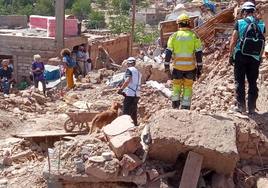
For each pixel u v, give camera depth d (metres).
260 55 7.88
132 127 7.25
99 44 24.59
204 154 6.77
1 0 69.50
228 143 6.75
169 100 12.01
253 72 7.92
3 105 12.87
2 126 11.40
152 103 11.83
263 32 7.88
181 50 8.05
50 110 13.64
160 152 6.93
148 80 14.40
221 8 20.28
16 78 24.69
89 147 7.09
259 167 7.38
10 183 8.25
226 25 14.28
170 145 6.78
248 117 7.71
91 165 6.79
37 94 14.52
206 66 12.49
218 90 9.70
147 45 32.09
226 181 6.98
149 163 6.95
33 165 8.94
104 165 6.77
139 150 6.95
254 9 7.88
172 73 8.27
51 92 16.30
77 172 6.86
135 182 6.74
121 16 62.81
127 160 6.75
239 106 8.01
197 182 6.74
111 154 6.91
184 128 6.90
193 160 6.75
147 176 6.80
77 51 20.69
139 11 68.69
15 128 11.54
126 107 9.29
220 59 12.87
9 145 10.23
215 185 6.95
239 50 7.85
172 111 7.15
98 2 95.75
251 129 7.45
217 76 11.19
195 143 6.72
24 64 24.61
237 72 7.98
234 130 6.96
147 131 6.99
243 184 7.14
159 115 7.09
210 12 19.22
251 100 8.01
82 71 20.50
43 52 24.23
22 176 8.45
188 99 8.15
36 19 29.88
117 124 7.41
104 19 70.31
